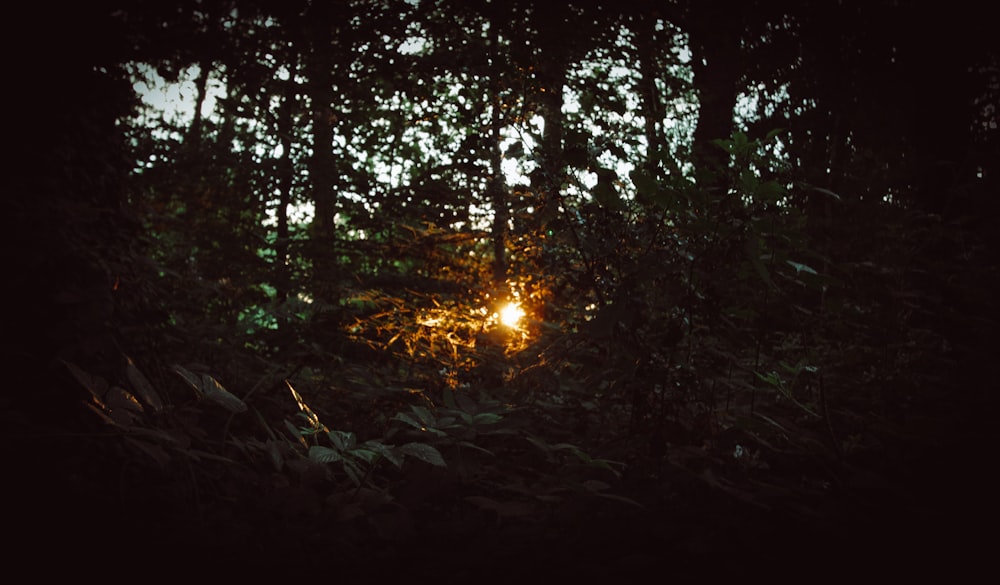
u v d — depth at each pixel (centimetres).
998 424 266
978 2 562
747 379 386
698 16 569
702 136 678
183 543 215
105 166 311
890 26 598
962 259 404
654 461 302
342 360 441
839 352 424
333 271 563
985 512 230
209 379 269
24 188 270
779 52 639
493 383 458
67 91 290
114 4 315
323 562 223
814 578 205
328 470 275
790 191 325
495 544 239
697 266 308
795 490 253
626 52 488
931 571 205
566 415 386
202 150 646
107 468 248
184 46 382
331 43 484
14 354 249
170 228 614
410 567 225
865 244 558
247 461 309
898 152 627
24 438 208
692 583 203
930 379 332
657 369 302
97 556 201
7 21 272
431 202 553
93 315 272
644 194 308
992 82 580
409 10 483
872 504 240
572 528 253
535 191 345
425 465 303
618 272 331
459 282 562
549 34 423
